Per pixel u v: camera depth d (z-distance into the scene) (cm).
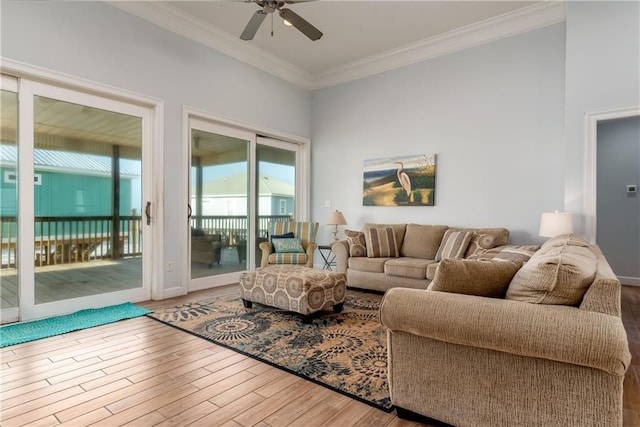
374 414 168
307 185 590
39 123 306
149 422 161
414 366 160
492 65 426
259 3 283
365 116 534
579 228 350
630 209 483
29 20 290
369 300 385
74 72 317
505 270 160
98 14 334
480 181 434
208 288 442
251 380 201
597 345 118
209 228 449
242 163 493
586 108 348
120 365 219
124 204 364
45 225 310
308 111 588
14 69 282
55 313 315
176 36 399
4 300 291
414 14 397
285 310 334
